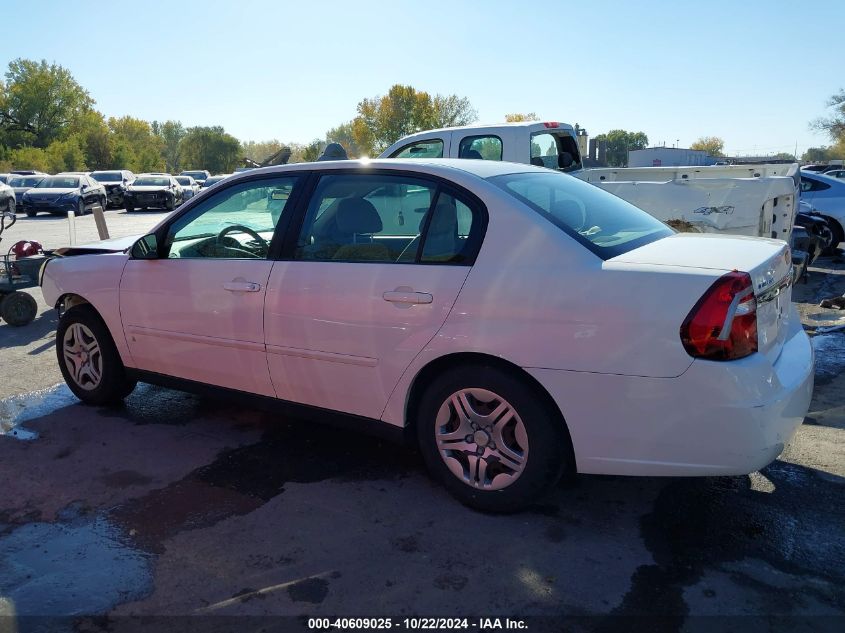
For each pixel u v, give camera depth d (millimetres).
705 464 2785
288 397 3803
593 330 2848
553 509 3326
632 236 3361
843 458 3820
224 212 4020
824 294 8906
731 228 7316
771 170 8297
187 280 4035
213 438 4262
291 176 3838
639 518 3229
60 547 3039
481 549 2980
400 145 8578
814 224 11344
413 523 3213
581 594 2656
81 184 28312
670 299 2742
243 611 2590
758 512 3258
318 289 3516
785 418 2814
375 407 3480
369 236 3475
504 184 3334
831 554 2898
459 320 3117
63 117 80500
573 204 3465
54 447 4141
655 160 25281
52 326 7547
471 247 3182
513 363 3020
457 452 3330
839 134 56125
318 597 2668
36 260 7371
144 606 2625
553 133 8562
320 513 3318
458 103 65812
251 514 3314
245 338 3822
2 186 24297
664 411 2779
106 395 4715
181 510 3361
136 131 106438
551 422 3049
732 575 2762
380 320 3324
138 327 4336
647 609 2562
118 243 4988
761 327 2867
